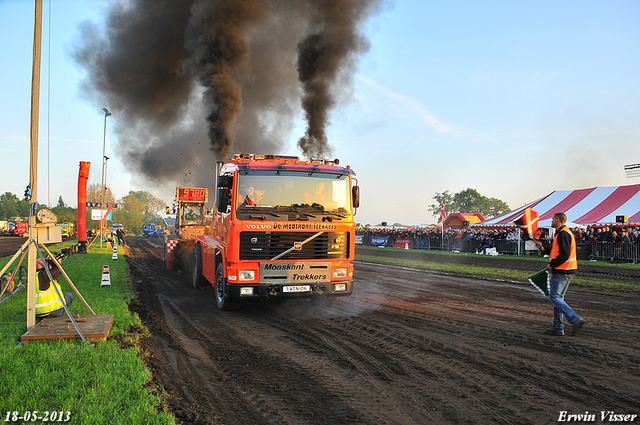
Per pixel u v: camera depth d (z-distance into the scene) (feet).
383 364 16.99
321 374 15.81
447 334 21.75
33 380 13.52
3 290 22.00
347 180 27.35
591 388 14.52
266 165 25.89
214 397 13.52
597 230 72.69
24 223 180.34
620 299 32.60
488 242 86.58
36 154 19.13
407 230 114.52
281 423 11.79
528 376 15.66
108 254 72.79
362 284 40.96
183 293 34.24
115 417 11.19
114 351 16.74
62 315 22.49
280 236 25.27
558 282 21.33
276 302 30.58
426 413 12.53
